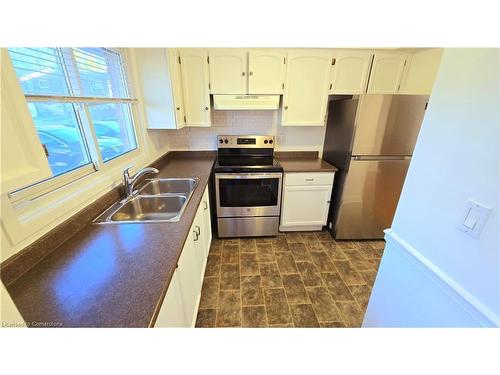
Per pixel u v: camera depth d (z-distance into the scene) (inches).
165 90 75.6
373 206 91.6
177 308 39.2
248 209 93.1
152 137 85.4
